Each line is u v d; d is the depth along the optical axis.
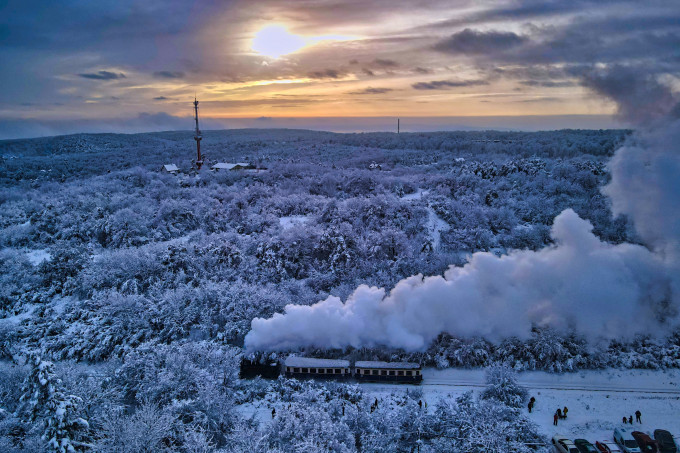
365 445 39.12
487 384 50.03
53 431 34.34
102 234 89.88
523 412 46.31
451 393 49.69
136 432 34.31
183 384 42.88
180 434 37.78
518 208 98.00
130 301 61.66
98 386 42.62
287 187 126.94
